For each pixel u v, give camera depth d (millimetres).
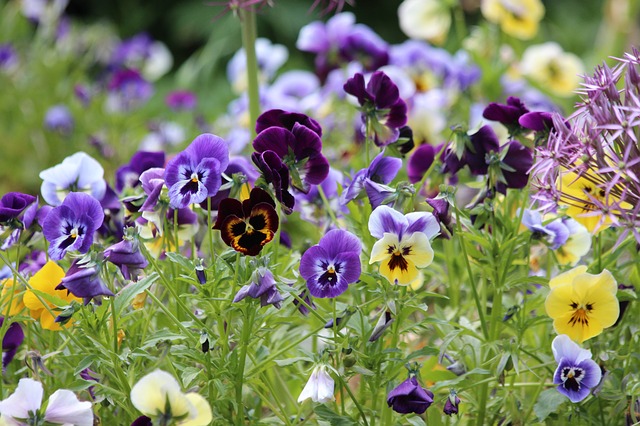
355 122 1890
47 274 1432
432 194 1516
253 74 1684
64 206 1409
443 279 1590
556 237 1482
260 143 1414
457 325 1441
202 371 1409
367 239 1483
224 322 1465
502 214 1520
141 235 1484
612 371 1449
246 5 1635
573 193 1455
